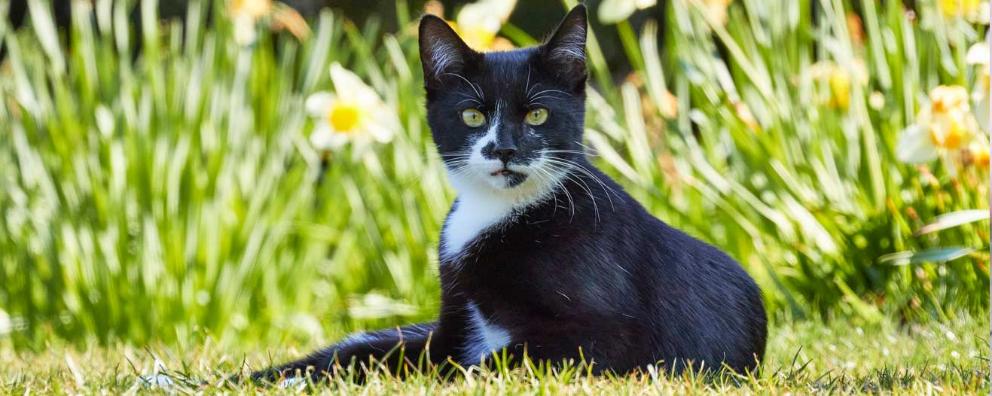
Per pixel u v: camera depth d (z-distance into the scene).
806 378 3.56
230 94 6.19
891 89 5.58
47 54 6.89
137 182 5.91
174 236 5.90
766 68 5.74
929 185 5.36
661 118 6.10
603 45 8.59
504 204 3.80
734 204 5.71
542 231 3.71
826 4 5.74
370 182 6.38
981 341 4.24
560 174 3.84
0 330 5.89
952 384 3.36
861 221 5.46
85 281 5.86
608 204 3.79
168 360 4.39
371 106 5.85
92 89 6.12
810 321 5.21
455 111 3.98
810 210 5.52
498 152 3.78
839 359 4.30
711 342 3.79
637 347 3.60
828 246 5.51
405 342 3.94
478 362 3.62
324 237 6.37
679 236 3.95
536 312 3.68
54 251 5.90
